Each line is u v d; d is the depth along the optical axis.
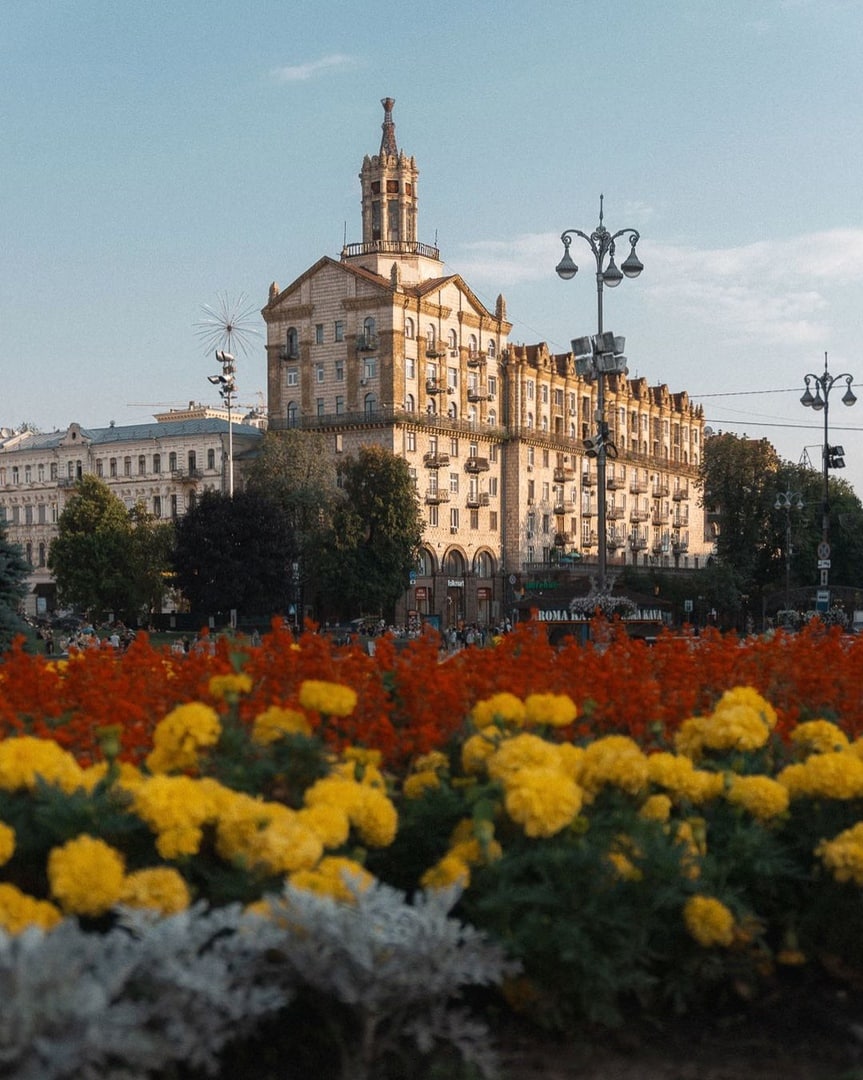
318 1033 4.73
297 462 79.81
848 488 91.69
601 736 7.81
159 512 103.19
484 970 4.42
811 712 8.41
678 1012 5.29
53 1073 3.41
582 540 106.69
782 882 5.86
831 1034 5.21
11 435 130.75
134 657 9.80
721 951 5.42
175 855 4.67
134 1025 3.70
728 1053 5.02
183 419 123.56
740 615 82.62
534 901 4.89
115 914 4.63
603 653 11.48
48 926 4.28
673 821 5.67
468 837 5.46
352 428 88.12
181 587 73.94
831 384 46.88
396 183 95.62
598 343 34.84
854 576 87.75
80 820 4.73
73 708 8.28
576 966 4.98
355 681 8.24
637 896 5.21
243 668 8.40
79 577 80.06
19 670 8.58
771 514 79.12
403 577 78.62
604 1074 4.79
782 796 5.75
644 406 118.75
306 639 9.52
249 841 4.76
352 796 5.18
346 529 76.25
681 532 125.88
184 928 4.05
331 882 4.55
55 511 111.44
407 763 6.91
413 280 93.81
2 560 27.42
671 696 8.73
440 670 8.34
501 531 98.00
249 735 6.45
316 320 91.06
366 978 4.18
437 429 90.50
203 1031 3.97
